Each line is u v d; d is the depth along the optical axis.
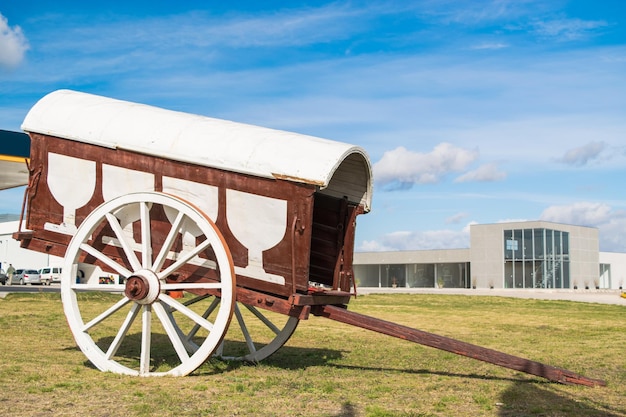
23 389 8.01
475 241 63.69
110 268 9.83
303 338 15.25
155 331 15.29
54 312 19.86
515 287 60.88
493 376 10.23
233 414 7.03
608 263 71.62
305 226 8.94
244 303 9.49
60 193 10.12
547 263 59.22
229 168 9.29
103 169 9.92
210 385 8.61
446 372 10.61
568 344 15.19
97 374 9.22
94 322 9.50
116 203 9.41
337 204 10.54
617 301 37.91
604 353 13.52
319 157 9.00
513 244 61.16
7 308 21.09
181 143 9.60
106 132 9.88
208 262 9.56
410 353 12.88
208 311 11.51
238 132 9.63
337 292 9.82
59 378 8.82
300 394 8.23
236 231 9.38
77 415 6.78
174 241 9.73
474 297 38.12
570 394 8.76
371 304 30.81
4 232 67.81
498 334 17.58
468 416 7.25
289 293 9.09
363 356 12.40
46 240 10.20
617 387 9.39
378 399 8.09
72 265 9.55
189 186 9.56
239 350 12.85
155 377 9.08
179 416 6.85
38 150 10.25
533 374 9.45
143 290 9.11
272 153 9.18
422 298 36.38
